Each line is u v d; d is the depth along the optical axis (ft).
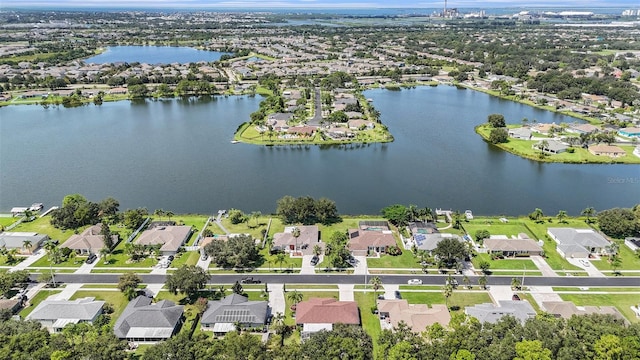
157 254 497.46
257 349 327.47
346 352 321.52
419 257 495.00
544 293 435.94
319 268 480.23
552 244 526.98
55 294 434.30
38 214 609.42
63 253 489.26
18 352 320.70
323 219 583.17
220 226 572.10
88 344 329.93
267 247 521.65
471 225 574.15
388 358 322.14
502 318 355.56
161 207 636.07
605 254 500.33
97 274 468.34
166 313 385.09
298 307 400.26
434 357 321.32
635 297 430.20
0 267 479.82
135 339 367.66
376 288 433.48
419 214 577.43
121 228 565.94
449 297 429.38
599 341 313.12
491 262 490.08
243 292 438.40
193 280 415.85
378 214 615.98
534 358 304.09
